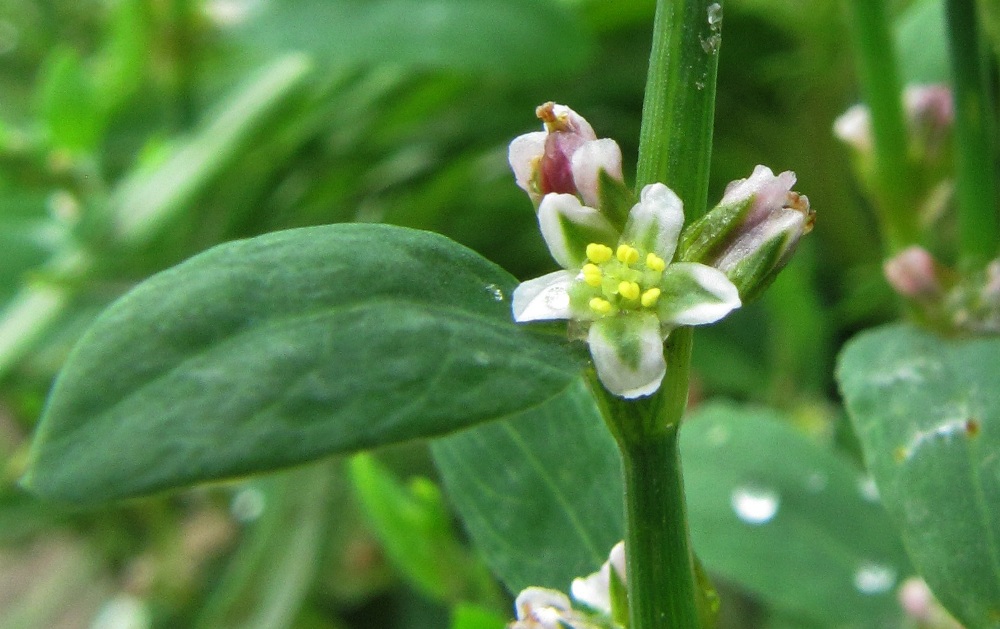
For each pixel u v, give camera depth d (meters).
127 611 0.12
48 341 0.12
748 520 0.07
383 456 0.10
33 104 0.14
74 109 0.11
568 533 0.06
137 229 0.11
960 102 0.06
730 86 0.11
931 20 0.08
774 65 0.11
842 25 0.11
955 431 0.05
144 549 0.12
